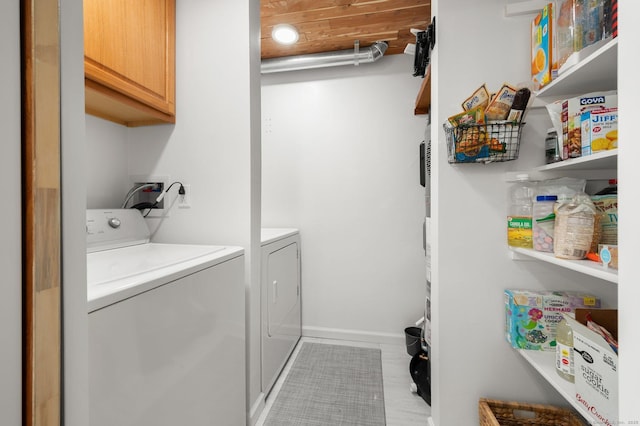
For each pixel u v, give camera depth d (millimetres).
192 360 978
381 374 1939
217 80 1495
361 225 2461
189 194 1539
